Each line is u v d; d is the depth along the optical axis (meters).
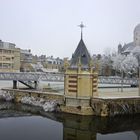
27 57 138.12
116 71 102.44
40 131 24.56
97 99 30.67
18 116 32.31
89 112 30.95
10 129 25.34
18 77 54.84
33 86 58.47
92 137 23.02
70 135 23.33
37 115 32.91
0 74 52.75
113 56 114.38
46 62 153.75
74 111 31.95
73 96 32.19
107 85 66.56
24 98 42.25
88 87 31.47
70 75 32.47
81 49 33.81
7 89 46.56
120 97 31.89
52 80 60.16
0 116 32.28
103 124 27.67
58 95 34.84
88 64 32.53
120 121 28.88
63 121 29.06
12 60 117.94
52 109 34.66
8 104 41.56
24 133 23.75
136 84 62.81
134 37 141.38
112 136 23.17
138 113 32.44
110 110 30.47
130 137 22.89
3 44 116.38
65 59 36.91
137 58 104.94
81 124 27.66
